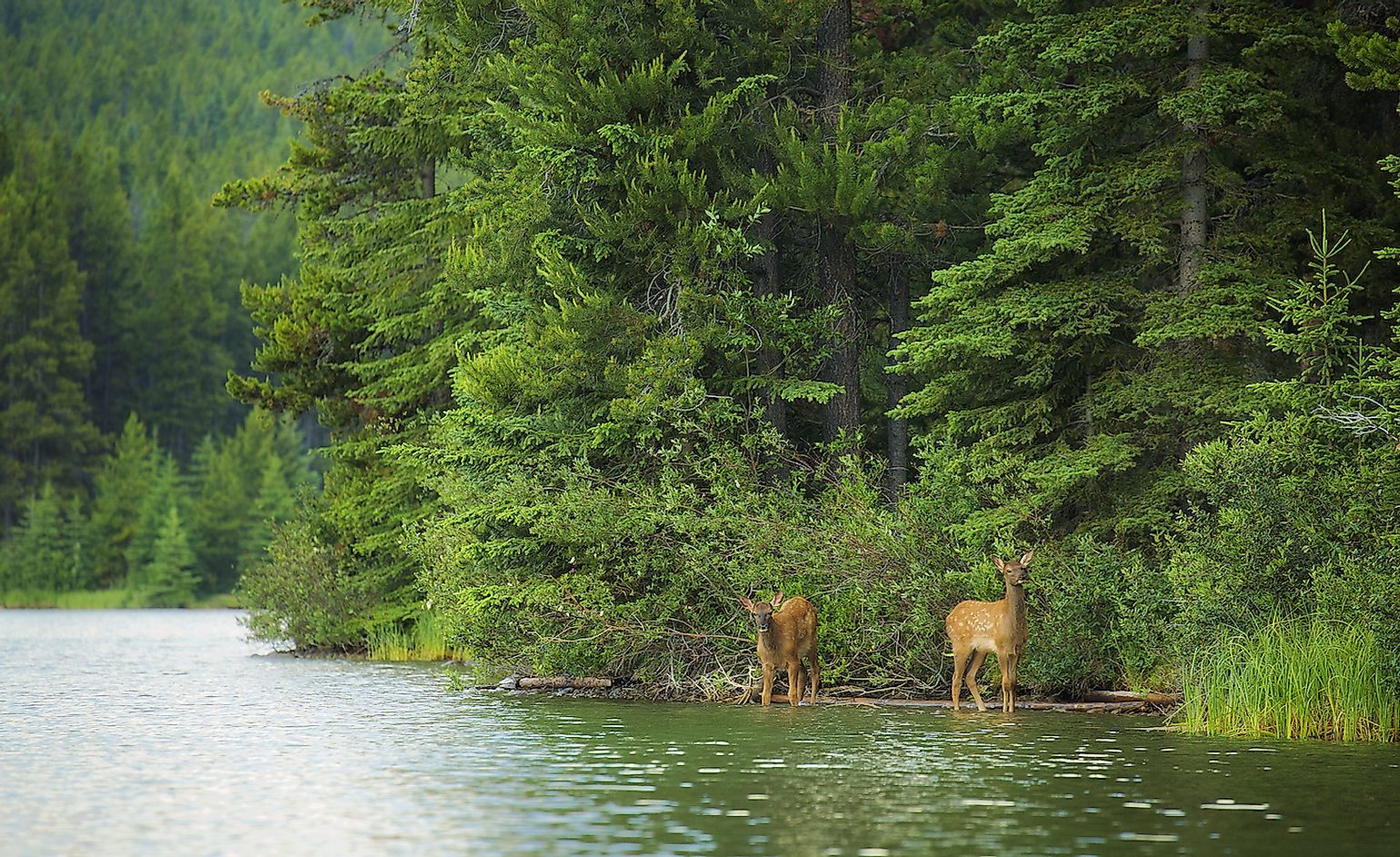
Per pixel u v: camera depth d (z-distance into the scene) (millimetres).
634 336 44969
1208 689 31984
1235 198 41750
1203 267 40312
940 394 43156
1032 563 38656
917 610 38281
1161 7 40469
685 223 45250
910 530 39969
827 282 49312
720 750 28250
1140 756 27266
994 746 28891
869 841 18844
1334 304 36344
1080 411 42500
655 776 24578
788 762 26344
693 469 44406
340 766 25969
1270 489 34281
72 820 20406
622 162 45938
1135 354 42656
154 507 183125
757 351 47406
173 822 20234
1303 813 21000
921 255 50375
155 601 172500
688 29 46531
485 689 44719
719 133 46938
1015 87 45500
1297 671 31094
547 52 47250
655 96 45969
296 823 20047
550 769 25500
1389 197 42156
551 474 43969
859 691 40188
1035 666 37594
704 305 45188
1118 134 44469
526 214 46750
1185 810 21219
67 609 166750
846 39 50188
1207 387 39844
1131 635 36812
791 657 37844
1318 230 41344
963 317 41500
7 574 176750
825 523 41125
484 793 22688
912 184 47531
